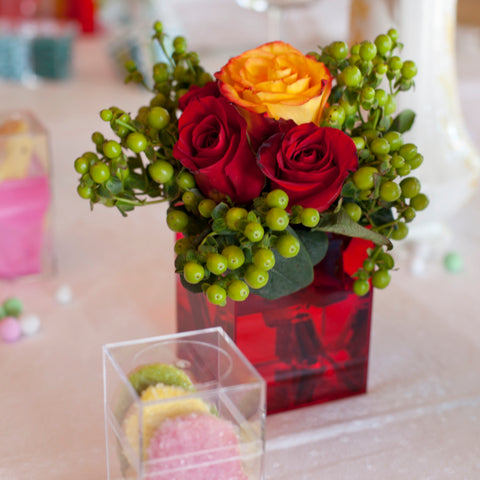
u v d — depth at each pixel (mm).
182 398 701
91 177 772
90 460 816
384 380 922
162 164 786
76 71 2234
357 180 768
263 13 2383
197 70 859
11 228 1058
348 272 846
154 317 1023
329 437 846
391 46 823
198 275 736
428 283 1109
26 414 864
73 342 971
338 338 868
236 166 748
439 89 1106
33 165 1059
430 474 808
